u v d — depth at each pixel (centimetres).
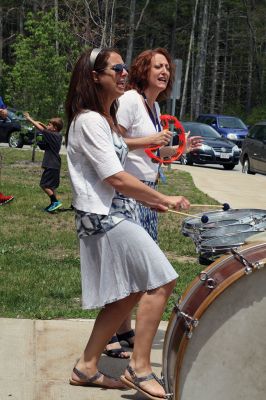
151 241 430
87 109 438
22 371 491
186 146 530
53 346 538
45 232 1016
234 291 365
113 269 432
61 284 714
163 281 425
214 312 368
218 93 6681
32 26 2108
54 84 2073
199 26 5881
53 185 1197
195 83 5412
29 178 1695
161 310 429
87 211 434
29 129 2181
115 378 477
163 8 5684
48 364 505
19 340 548
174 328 379
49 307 642
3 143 2922
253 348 368
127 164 499
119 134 454
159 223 1117
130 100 495
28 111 2088
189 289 380
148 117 506
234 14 5991
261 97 6206
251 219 450
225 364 371
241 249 375
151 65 506
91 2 2334
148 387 430
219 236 430
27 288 695
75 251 905
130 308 454
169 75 514
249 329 367
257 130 2302
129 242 428
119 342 540
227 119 3209
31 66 2064
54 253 886
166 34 6247
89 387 470
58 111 2086
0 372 488
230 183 1814
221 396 372
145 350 434
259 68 6166
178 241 984
